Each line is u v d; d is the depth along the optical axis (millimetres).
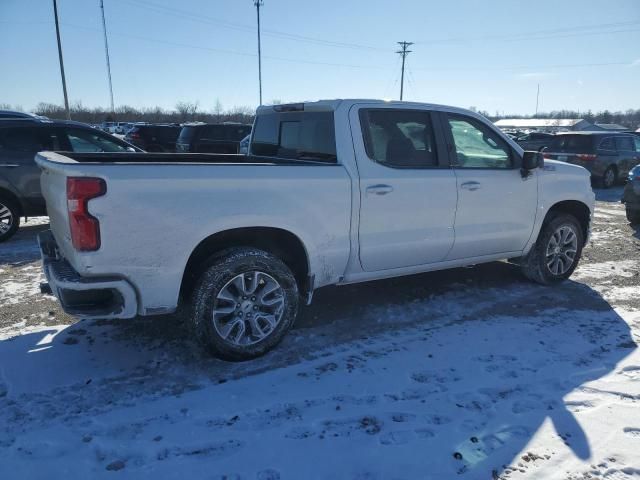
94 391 3342
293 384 3455
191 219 3387
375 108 4281
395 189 4242
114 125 48438
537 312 4797
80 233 3100
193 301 3549
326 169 3947
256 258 3660
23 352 3867
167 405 3188
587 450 2791
